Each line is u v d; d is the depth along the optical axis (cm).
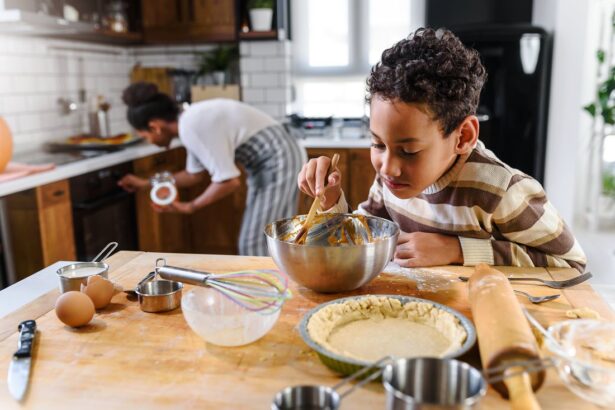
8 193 221
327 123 396
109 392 75
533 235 120
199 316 86
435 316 90
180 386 76
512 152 344
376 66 105
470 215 122
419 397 64
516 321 78
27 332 90
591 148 420
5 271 245
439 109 97
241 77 395
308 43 429
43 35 314
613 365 77
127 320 97
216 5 373
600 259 352
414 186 104
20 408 71
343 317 92
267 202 267
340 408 70
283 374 79
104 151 311
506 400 71
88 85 366
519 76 335
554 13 335
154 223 339
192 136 257
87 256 279
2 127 235
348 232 124
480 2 360
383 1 416
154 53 417
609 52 405
